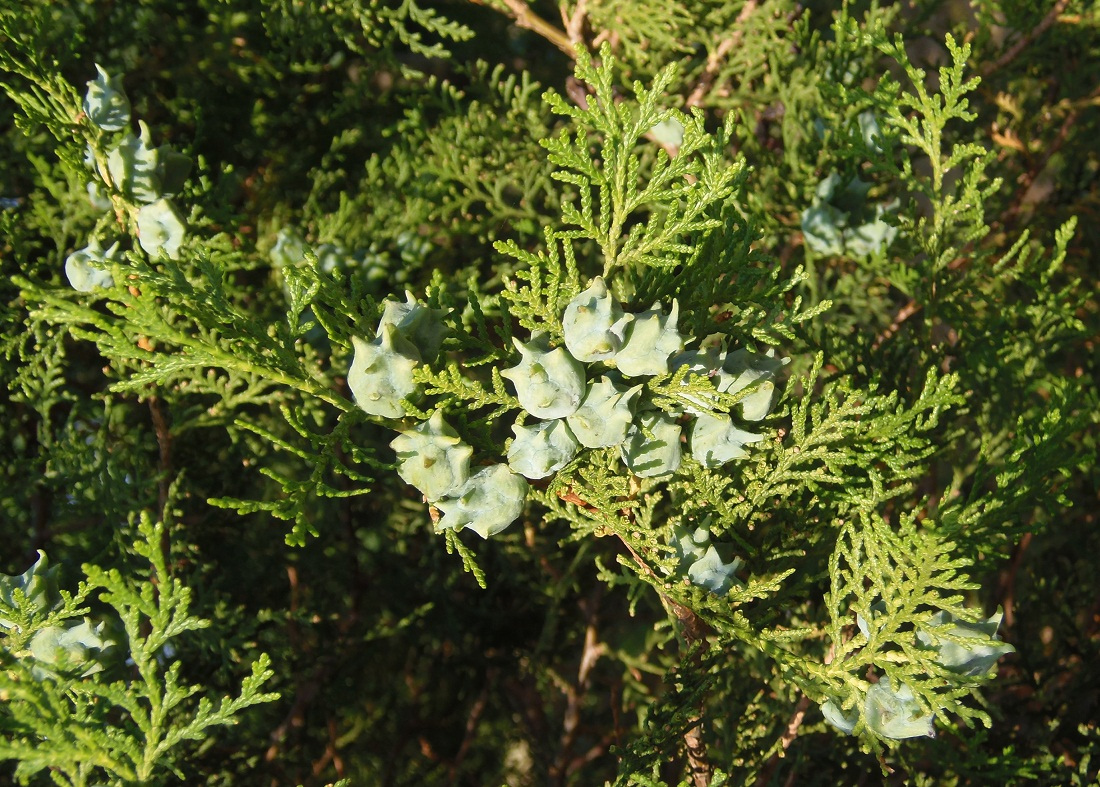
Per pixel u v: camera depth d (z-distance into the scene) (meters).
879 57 0.51
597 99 0.45
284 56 0.47
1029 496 0.34
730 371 0.29
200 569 0.42
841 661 0.30
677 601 0.31
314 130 0.49
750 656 0.38
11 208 0.42
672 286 0.30
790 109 0.44
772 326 0.30
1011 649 0.28
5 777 0.37
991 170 0.54
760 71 0.45
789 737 0.36
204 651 0.42
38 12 0.37
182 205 0.39
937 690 0.30
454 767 0.53
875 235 0.41
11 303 0.40
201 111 0.43
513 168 0.46
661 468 0.29
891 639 0.29
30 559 0.42
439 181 0.45
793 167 0.43
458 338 0.30
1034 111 0.57
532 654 0.54
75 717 0.28
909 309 0.45
